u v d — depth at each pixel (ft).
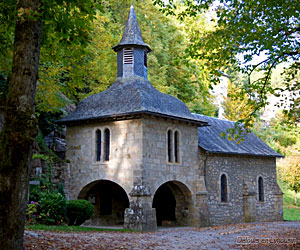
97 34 82.89
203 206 71.87
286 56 39.88
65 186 68.03
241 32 38.65
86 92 92.68
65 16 33.32
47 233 40.91
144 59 74.23
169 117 65.92
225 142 85.97
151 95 67.77
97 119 66.85
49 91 62.75
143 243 41.24
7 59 51.21
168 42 112.68
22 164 24.61
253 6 38.22
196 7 43.29
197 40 45.62
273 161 97.81
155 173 64.03
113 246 36.73
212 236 52.24
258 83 44.52
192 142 72.95
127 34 74.08
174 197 77.20
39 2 27.30
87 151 68.64
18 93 25.25
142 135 62.64
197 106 117.91
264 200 92.22
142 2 108.88
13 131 24.48
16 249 24.08
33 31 26.27
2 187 24.04
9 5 32.30
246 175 88.02
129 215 60.70
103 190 75.51
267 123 172.86
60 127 80.94
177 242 44.47
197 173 72.90
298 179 113.80
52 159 67.82
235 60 41.50
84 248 33.68
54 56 39.81
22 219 24.61
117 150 65.10
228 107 145.38
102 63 82.64
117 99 67.41
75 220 56.80
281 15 36.99
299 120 47.37
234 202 83.30
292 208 126.52
